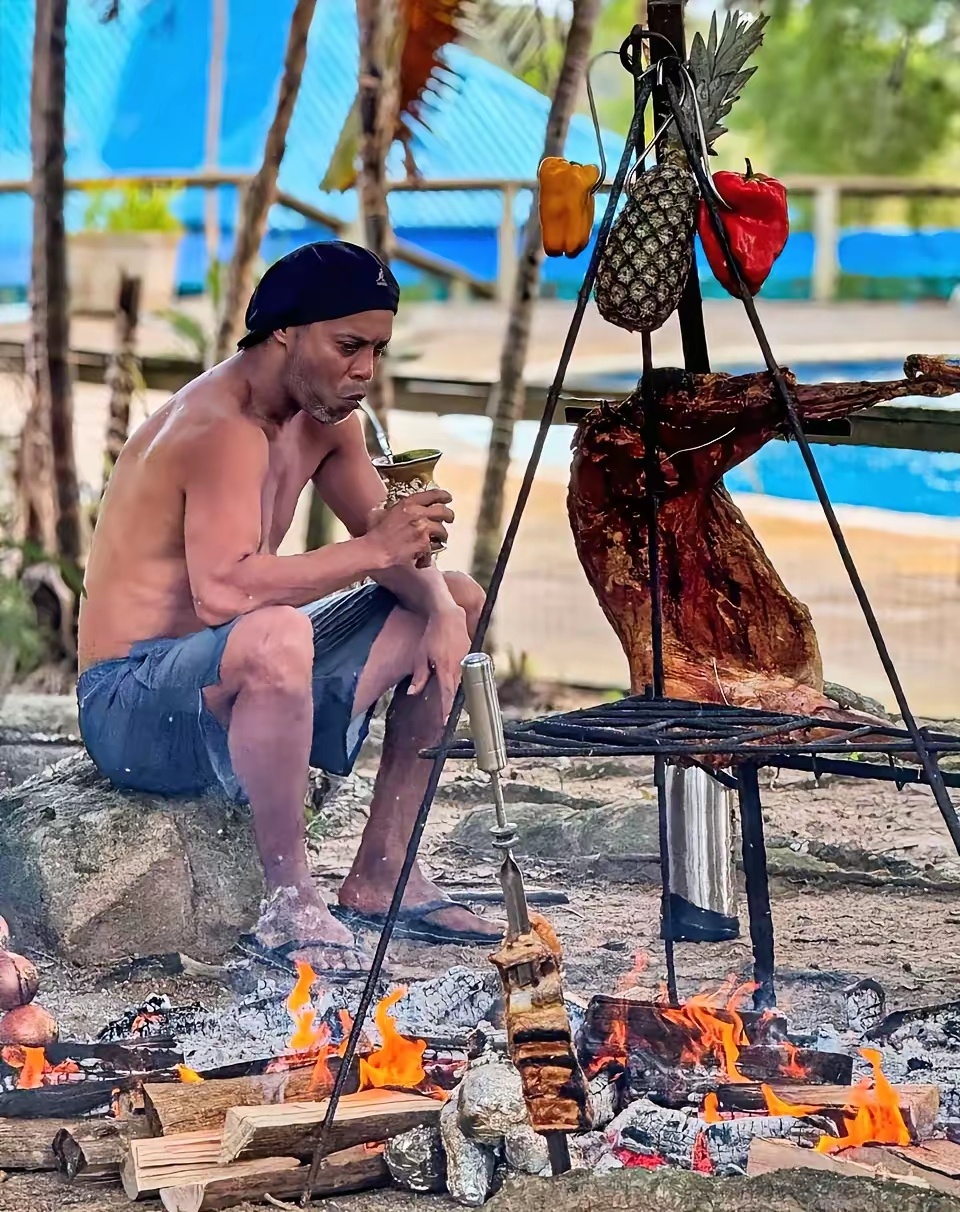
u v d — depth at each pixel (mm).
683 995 5965
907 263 22797
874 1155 4223
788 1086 4633
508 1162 4273
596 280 4867
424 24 12508
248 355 6270
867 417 10148
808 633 5414
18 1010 5375
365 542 6156
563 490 18062
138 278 13242
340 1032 5410
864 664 12891
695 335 5398
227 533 6191
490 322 21219
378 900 6766
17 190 17125
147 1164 4219
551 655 13570
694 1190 3783
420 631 6555
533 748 4359
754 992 5629
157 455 6348
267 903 6418
